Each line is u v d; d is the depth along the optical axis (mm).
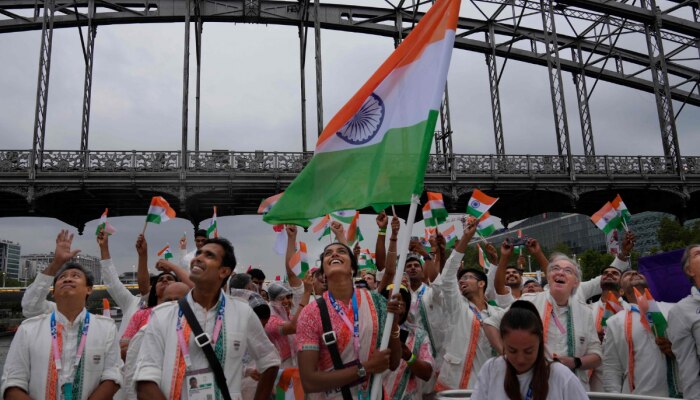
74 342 3635
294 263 5969
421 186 3443
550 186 19438
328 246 3508
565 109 19969
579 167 19781
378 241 5109
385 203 3682
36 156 16844
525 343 2617
